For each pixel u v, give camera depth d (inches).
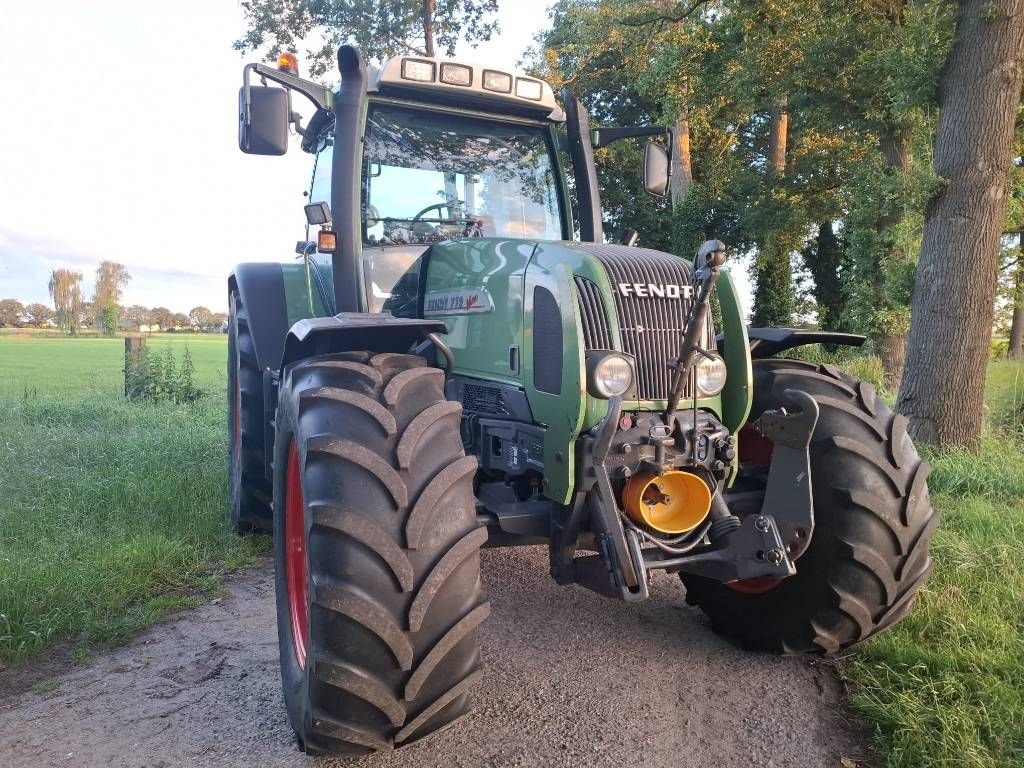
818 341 136.0
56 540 167.5
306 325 109.0
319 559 85.0
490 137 159.5
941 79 268.7
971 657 113.4
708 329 109.2
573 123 160.9
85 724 104.4
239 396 182.9
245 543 177.9
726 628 129.6
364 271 144.5
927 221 271.4
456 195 155.3
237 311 192.2
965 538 167.5
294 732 99.9
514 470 117.0
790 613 118.2
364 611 82.4
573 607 146.0
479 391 126.5
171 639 131.6
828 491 112.2
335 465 88.3
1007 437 294.4
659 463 102.0
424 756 97.1
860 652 122.5
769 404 122.9
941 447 259.8
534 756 97.1
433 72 143.5
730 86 567.2
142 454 243.8
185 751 98.0
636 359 104.1
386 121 150.9
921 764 92.7
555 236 163.5
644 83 635.5
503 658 124.2
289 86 136.8
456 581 87.7
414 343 122.4
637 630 135.9
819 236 880.3
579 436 102.6
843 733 103.3
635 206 914.7
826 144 648.4
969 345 260.4
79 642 129.8
